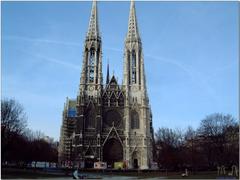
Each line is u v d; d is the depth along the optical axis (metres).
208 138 192.88
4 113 142.75
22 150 161.88
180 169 198.25
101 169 185.25
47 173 130.75
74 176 95.94
